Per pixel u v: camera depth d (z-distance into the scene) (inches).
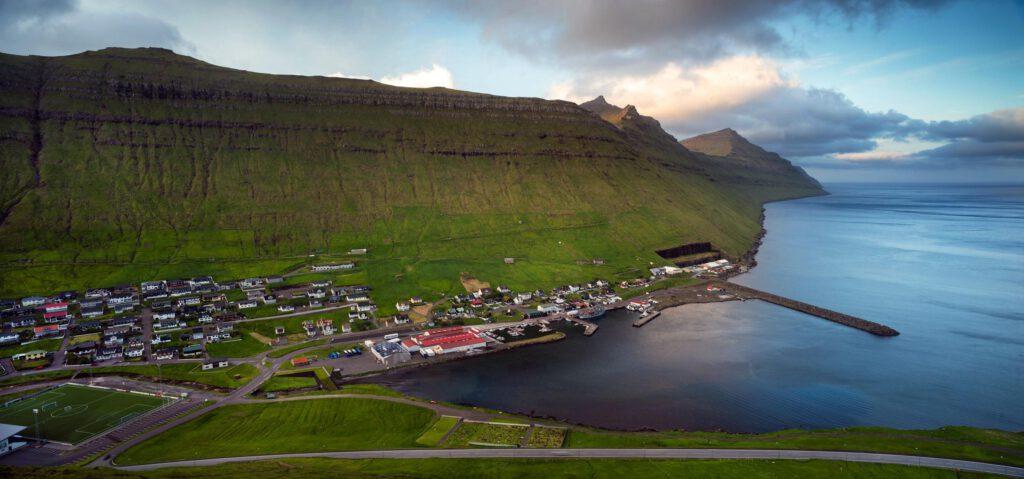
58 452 5206.7
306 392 6825.8
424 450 5339.6
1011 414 6535.4
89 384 6909.5
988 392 7130.9
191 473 4557.1
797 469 5034.5
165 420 5940.0
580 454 5305.1
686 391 7101.4
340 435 5708.7
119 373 7268.7
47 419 5935.0
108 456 5123.0
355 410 6264.8
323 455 5211.6
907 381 7465.6
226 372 7426.2
